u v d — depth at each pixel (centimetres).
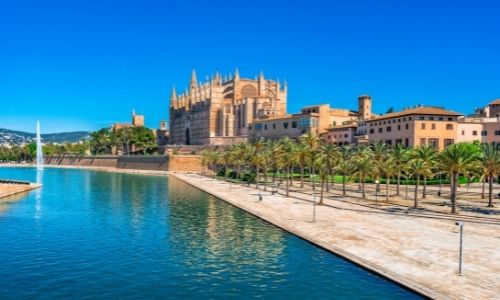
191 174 19900
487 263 3734
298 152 9562
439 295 2947
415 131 13600
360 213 6725
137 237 5103
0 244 4703
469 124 14175
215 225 5866
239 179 15138
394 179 12800
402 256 3981
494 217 6294
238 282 3481
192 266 3903
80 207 7762
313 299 3114
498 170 7519
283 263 3972
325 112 19425
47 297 3155
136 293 3247
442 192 10550
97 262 4025
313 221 5906
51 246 4631
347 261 3972
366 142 15850
